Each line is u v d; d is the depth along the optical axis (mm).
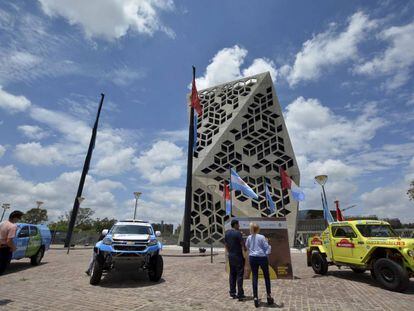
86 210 62594
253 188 42531
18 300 6250
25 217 55625
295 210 39469
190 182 26234
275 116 48500
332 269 12742
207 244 39562
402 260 8125
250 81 52844
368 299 6723
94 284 8336
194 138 27391
